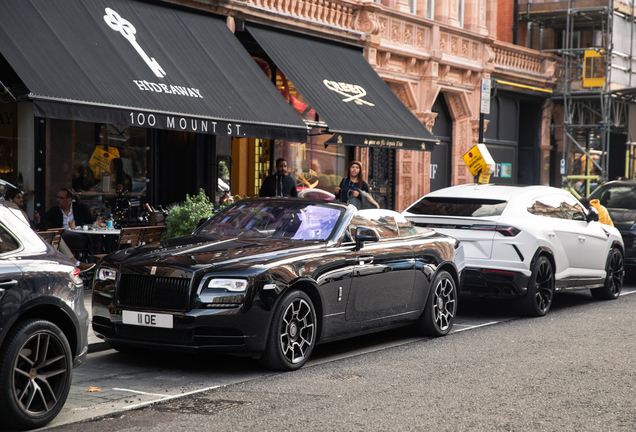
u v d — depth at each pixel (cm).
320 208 786
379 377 658
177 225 1125
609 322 977
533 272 1003
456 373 675
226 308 634
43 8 1045
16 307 480
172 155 1438
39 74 931
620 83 2542
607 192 1573
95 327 679
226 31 1370
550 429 509
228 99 1188
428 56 1948
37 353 494
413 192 1986
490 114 2327
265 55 1569
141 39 1156
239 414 535
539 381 646
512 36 2553
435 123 2125
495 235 987
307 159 1711
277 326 659
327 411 546
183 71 1168
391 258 795
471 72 2164
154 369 682
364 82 1591
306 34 1565
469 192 1065
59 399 510
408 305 827
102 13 1133
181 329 632
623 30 2556
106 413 535
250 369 686
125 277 661
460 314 1050
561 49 2603
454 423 520
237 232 773
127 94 1020
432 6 2062
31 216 1206
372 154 1888
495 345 815
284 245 715
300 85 1377
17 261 495
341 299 729
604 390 617
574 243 1109
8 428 490
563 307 1132
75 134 1270
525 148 2595
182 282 639
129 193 1370
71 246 1091
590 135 2677
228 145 1487
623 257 1260
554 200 1122
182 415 532
